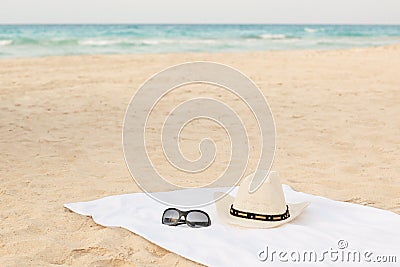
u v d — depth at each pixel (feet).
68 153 26.02
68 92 43.98
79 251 14.57
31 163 24.12
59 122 33.01
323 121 33.30
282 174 22.80
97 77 52.26
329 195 20.01
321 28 205.16
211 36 145.48
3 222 16.66
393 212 17.66
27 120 33.45
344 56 74.54
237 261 13.56
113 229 15.70
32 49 104.73
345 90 44.83
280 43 132.77
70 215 17.12
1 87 45.93
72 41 115.55
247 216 15.87
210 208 17.62
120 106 38.34
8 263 13.71
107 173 22.86
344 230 15.74
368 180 21.97
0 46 108.06
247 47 121.60
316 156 25.70
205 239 14.88
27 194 19.67
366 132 30.32
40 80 50.16
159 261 13.98
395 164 24.32
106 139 28.96
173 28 172.55
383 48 86.43
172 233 15.25
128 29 155.63
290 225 15.79
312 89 45.52
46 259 14.15
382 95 42.39
